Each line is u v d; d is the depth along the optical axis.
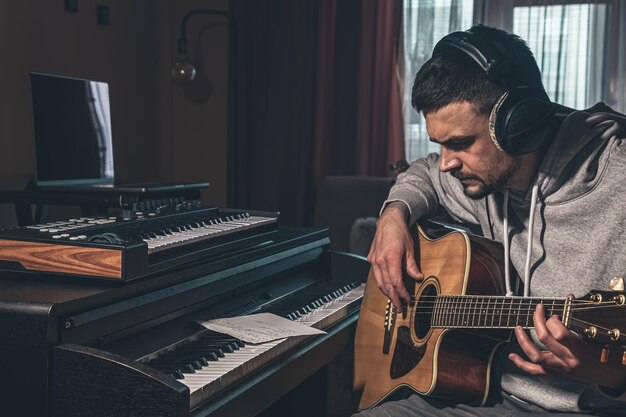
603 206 1.57
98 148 2.77
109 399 1.26
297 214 4.43
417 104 1.62
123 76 4.02
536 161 1.65
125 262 1.42
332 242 4.09
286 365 1.63
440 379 1.71
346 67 4.40
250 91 4.47
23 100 3.23
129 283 1.46
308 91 4.36
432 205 2.03
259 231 2.11
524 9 4.18
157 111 4.43
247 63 4.45
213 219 2.04
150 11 4.28
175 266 1.61
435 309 1.74
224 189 4.58
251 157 4.50
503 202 1.75
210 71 4.55
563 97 4.15
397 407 1.74
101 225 1.71
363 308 2.03
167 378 1.25
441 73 1.57
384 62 4.32
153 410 1.24
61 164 2.56
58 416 1.28
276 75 4.43
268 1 4.40
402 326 1.86
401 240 1.85
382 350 1.91
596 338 1.29
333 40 4.38
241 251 1.91
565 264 1.61
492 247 1.75
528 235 1.63
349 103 4.41
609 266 1.56
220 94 4.55
